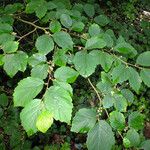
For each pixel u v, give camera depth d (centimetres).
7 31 58
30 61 51
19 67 49
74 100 156
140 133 155
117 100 51
